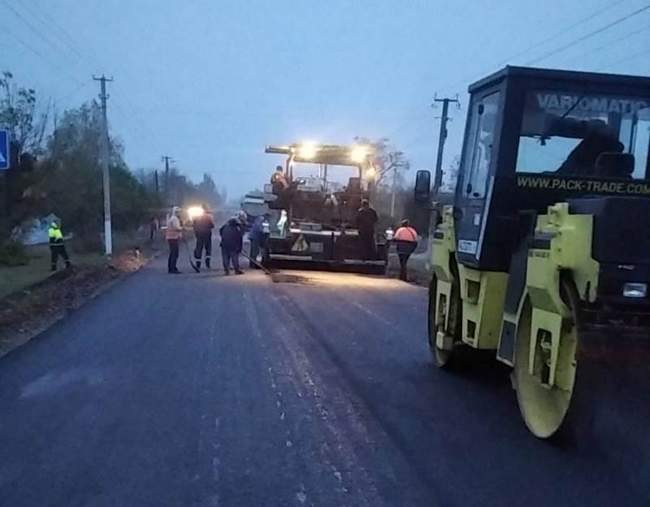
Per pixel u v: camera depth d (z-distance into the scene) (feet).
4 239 92.17
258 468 18.92
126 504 16.61
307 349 34.45
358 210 83.82
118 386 27.04
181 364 30.76
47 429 21.99
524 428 22.57
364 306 50.90
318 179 87.56
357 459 19.70
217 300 52.06
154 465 19.04
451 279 29.86
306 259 81.15
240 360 31.63
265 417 23.34
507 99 25.05
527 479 18.38
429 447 20.76
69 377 28.48
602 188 25.11
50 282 66.03
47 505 16.55
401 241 76.33
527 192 24.95
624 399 19.34
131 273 77.10
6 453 19.90
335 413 23.98
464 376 29.76
